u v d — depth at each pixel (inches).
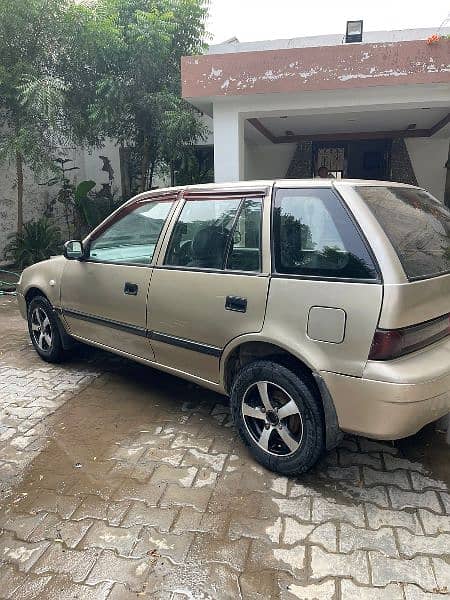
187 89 264.8
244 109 275.7
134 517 99.3
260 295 110.8
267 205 114.5
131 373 177.9
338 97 265.9
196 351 127.3
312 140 441.7
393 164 445.1
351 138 435.8
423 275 101.0
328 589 81.5
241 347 119.3
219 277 119.5
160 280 134.0
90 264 157.9
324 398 101.4
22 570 86.0
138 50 357.4
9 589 82.0
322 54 247.1
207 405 151.3
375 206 105.3
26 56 350.0
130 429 135.9
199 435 132.4
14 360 192.9
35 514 100.6
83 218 434.6
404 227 106.7
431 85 246.7
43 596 80.5
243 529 95.8
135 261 145.4
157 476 113.3
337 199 105.0
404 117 350.9
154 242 139.9
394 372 92.6
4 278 371.6
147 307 138.0
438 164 437.7
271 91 255.3
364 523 97.6
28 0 325.1
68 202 443.5
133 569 85.9
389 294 93.0
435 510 101.6
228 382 124.3
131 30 358.0
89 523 97.7
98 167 476.4
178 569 85.8
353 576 84.3
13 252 390.3
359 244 99.0
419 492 107.8
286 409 109.1
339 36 434.9
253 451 117.3
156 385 167.0
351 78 246.5
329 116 342.0
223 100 273.7
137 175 467.8
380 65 242.5
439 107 280.4
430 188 442.6
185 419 141.8
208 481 111.5
